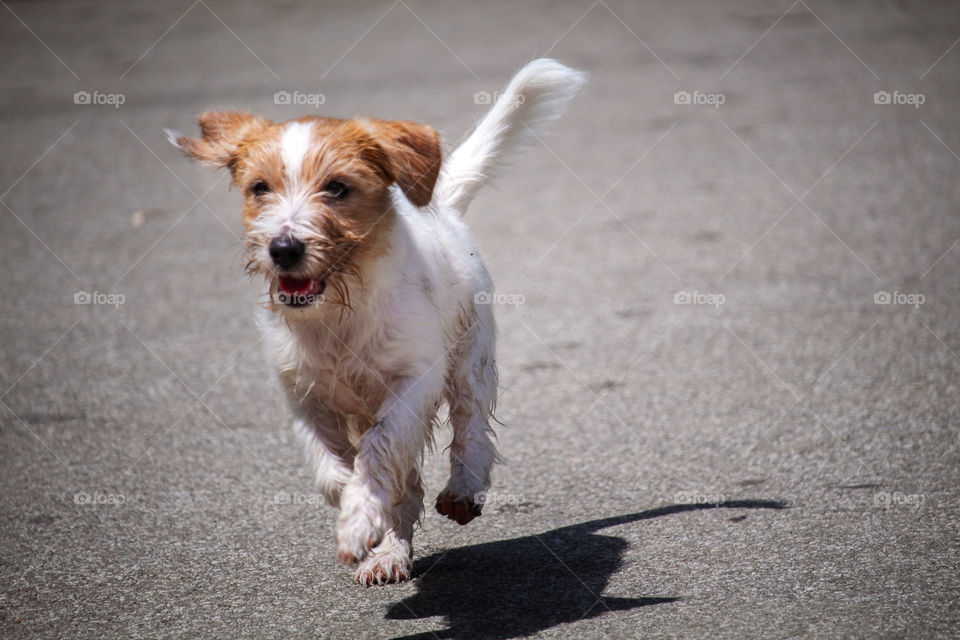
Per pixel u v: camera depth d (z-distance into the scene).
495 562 6.06
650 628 5.09
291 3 33.34
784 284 11.47
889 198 14.23
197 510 6.98
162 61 25.69
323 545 6.39
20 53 27.39
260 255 5.44
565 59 24.09
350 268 5.52
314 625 5.35
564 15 29.64
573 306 11.33
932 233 12.73
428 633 5.18
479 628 5.21
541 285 12.04
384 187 5.77
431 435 6.24
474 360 6.49
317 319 5.65
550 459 7.68
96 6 33.72
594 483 7.21
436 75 22.50
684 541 6.18
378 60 24.53
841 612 5.14
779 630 4.98
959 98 19.19
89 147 19.17
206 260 13.53
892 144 16.80
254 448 8.09
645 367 9.52
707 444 7.75
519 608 5.42
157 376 9.80
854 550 5.88
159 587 5.88
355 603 5.59
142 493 7.29
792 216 13.82
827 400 8.41
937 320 10.05
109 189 16.86
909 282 11.20
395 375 5.81
